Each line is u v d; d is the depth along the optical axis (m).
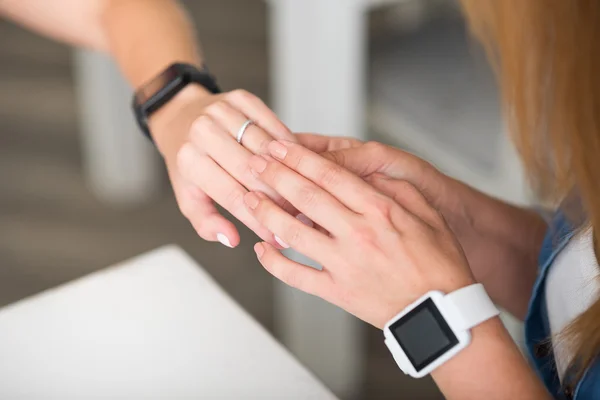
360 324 1.55
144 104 0.82
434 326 0.61
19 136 2.05
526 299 0.79
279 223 0.65
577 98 0.57
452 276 0.62
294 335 1.38
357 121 1.17
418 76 1.43
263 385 0.69
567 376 0.67
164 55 0.86
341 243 0.63
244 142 0.73
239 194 0.71
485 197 0.77
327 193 0.64
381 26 1.56
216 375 0.69
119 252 1.71
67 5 0.93
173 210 1.84
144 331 0.72
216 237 0.74
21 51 2.38
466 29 1.50
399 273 0.62
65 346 0.71
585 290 0.67
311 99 1.15
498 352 0.61
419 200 0.66
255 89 2.14
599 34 0.55
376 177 0.68
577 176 0.59
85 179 1.92
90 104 1.78
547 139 0.65
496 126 1.32
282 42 1.12
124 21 0.90
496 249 0.78
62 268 1.67
